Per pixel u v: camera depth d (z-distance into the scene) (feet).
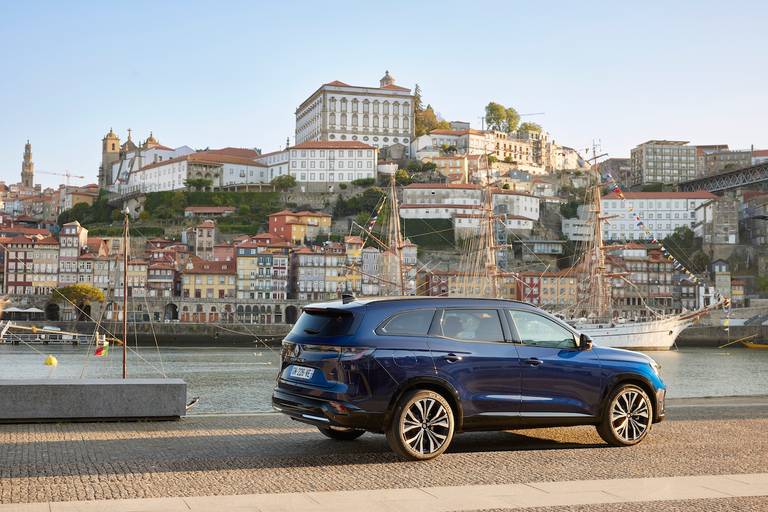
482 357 57.47
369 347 54.49
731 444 61.00
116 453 54.54
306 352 56.24
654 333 546.67
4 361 386.32
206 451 56.03
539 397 58.95
